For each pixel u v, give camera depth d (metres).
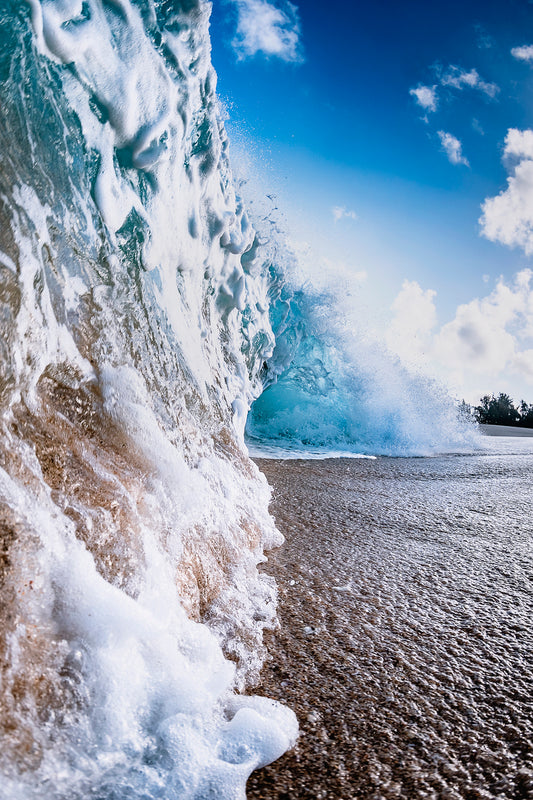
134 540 1.32
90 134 1.47
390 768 1.13
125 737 1.02
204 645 1.32
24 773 0.85
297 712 1.29
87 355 1.43
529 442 9.34
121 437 1.48
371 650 1.61
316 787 1.07
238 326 3.28
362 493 3.91
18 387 1.15
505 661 1.58
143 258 1.76
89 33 1.41
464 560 2.48
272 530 2.55
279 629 1.70
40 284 1.25
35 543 1.04
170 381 1.89
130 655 1.11
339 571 2.25
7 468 1.06
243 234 3.07
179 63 1.81
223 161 2.75
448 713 1.32
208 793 0.99
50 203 1.31
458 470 5.45
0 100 1.17
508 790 1.08
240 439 2.73
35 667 0.96
